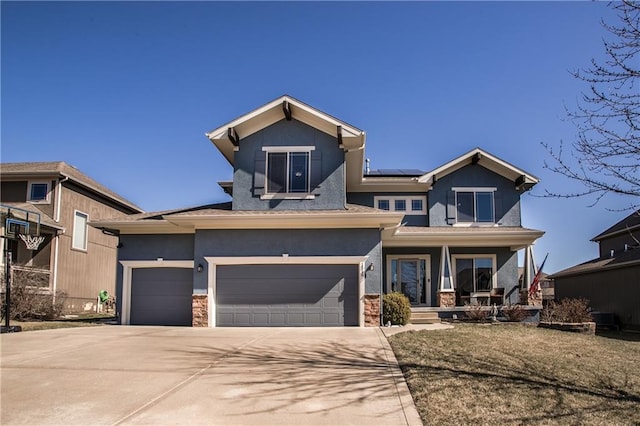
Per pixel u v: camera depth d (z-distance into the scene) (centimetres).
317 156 1575
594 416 629
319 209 1547
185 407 639
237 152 1591
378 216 1436
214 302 1476
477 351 1004
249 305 1470
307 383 750
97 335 1236
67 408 633
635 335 1628
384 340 1127
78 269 2394
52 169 2261
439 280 1867
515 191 2034
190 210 1680
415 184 2028
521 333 1310
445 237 1812
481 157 2016
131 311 1627
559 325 1477
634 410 664
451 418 604
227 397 681
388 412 626
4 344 1089
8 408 632
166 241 1644
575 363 948
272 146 1586
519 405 659
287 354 963
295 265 1479
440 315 1734
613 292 2091
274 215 1445
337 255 1467
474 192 2033
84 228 2461
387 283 1961
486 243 1845
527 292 1766
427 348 1017
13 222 1564
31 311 1792
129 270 1647
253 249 1484
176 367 851
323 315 1455
